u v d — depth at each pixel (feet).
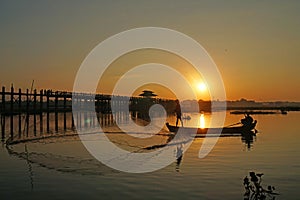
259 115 258.98
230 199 38.01
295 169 53.62
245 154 68.08
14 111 188.14
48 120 162.40
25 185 44.24
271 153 69.62
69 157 64.85
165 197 38.75
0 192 41.37
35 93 178.91
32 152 70.95
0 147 78.02
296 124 155.12
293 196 39.37
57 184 44.62
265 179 47.14
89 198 38.81
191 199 38.04
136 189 41.96
